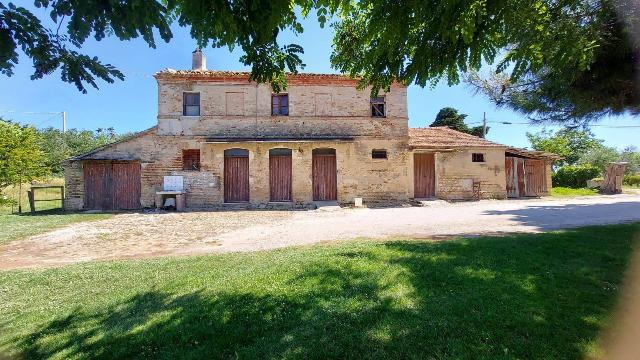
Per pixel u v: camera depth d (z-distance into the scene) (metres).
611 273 4.66
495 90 9.35
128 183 16.70
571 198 19.25
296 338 3.30
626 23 5.25
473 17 3.44
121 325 3.81
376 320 3.55
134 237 9.51
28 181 17.16
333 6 3.67
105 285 5.18
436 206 16.03
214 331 3.53
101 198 16.52
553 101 8.24
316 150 17.78
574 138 41.97
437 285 4.36
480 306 3.75
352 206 17.05
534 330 3.26
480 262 5.12
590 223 9.20
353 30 4.87
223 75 17.11
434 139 19.61
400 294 4.13
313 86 17.77
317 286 4.45
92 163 16.52
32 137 16.98
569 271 4.74
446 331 3.29
